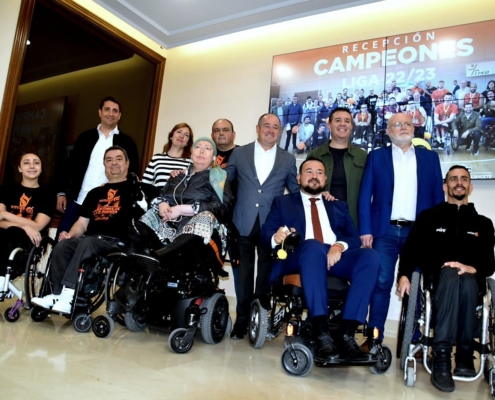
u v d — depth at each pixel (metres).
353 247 2.19
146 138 4.86
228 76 4.58
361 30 3.89
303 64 4.01
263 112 4.29
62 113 4.17
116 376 1.62
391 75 3.60
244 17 4.25
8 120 3.50
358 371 2.04
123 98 4.71
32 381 1.48
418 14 3.65
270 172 2.71
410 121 2.51
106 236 2.53
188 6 4.14
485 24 3.27
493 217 3.15
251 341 2.37
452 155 3.26
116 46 4.54
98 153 3.29
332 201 2.35
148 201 2.74
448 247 2.09
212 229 2.17
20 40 3.58
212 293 2.31
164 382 1.60
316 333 1.81
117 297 2.19
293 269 2.04
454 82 3.33
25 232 2.68
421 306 2.06
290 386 1.70
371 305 2.40
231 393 1.54
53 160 4.09
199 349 2.19
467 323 1.85
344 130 2.74
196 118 4.68
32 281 2.71
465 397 1.76
